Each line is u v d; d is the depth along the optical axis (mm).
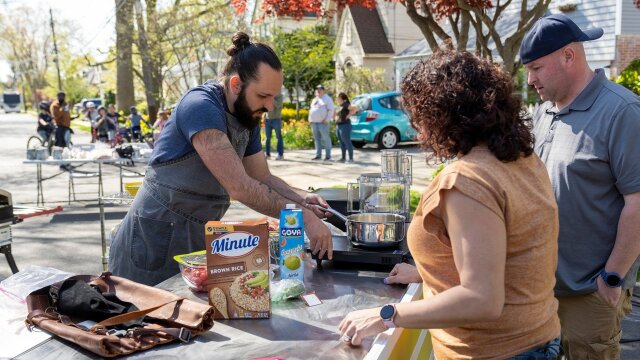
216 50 21250
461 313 1377
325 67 25312
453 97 1449
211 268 1841
